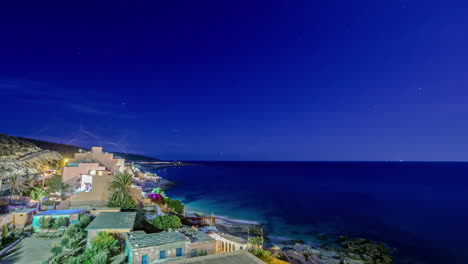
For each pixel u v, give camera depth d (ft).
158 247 80.64
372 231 193.67
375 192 393.91
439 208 276.82
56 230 116.26
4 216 127.34
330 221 219.41
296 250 149.28
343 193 380.17
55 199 166.09
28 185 184.55
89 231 96.37
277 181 558.97
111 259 85.35
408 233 189.78
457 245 164.96
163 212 171.01
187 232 104.27
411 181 577.02
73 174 197.98
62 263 84.23
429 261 141.28
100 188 160.66
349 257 142.41
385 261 139.03
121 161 267.18
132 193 176.55
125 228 98.89
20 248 97.96
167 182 444.96
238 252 78.18
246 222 207.72
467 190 419.54
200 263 70.69
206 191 377.91
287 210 258.37
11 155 299.17
